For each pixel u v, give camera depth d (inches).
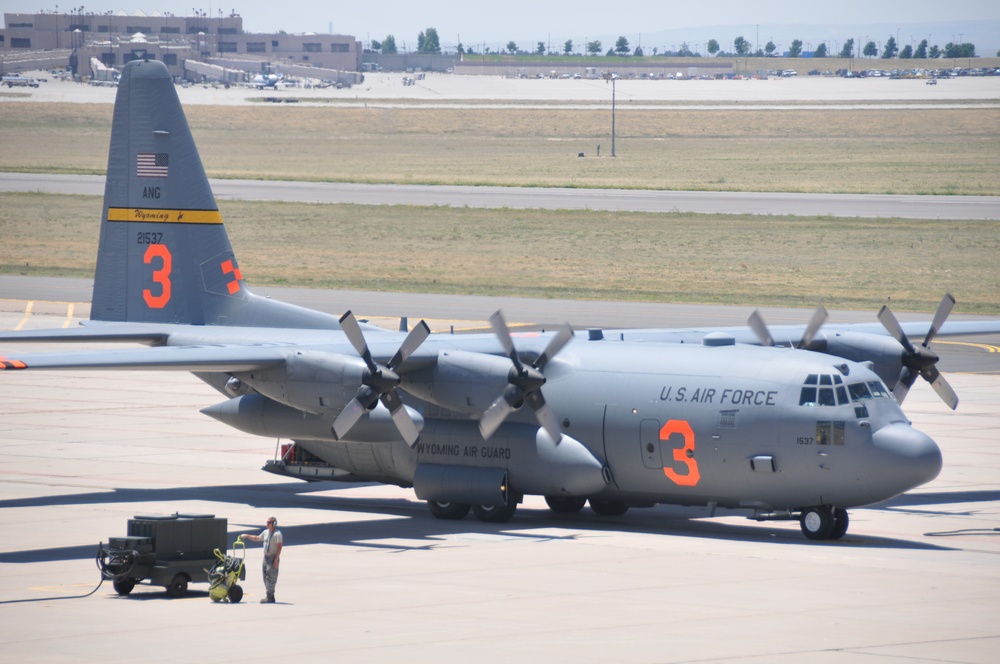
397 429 3725.4
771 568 3211.1
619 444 3831.2
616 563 3280.0
